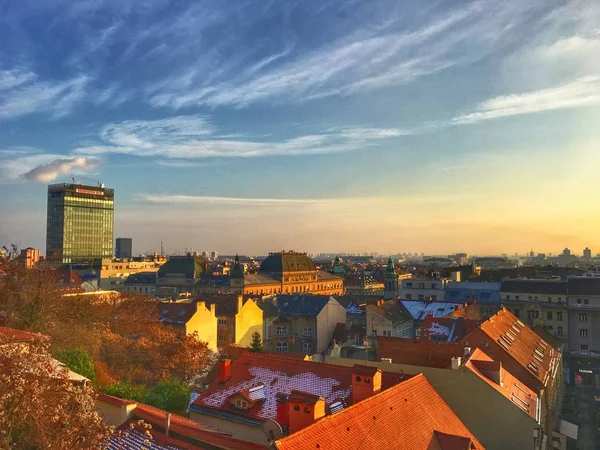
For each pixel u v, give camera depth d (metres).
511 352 62.12
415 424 30.09
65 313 72.00
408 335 105.62
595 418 81.94
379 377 33.75
